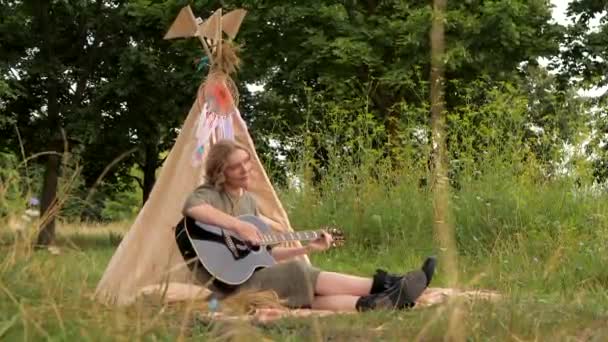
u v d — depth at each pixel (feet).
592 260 28.73
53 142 81.71
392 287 20.13
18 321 12.16
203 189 21.76
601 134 41.86
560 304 19.33
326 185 44.50
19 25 81.35
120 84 77.61
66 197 15.55
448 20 67.05
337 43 65.77
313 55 67.82
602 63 75.15
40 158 82.89
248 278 20.76
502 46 69.77
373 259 38.86
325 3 72.13
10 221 14.92
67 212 16.19
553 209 38.22
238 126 26.43
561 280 26.16
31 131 82.69
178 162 24.73
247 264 20.95
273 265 21.15
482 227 37.40
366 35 69.31
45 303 12.90
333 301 20.34
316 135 46.57
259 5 70.95
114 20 82.79
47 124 80.89
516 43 67.51
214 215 20.92
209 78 25.98
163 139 88.58
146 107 80.59
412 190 41.98
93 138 78.02
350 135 45.93
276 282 20.63
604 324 17.28
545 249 33.35
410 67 66.39
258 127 76.95
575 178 40.24
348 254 39.93
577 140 40.73
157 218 23.91
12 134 83.51
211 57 26.30
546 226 36.73
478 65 68.08
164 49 83.05
